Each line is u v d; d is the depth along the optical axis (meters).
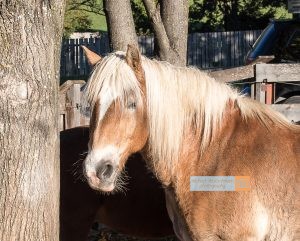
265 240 3.42
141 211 4.32
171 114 3.48
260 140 3.47
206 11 24.16
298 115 5.60
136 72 3.31
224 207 3.43
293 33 8.50
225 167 3.46
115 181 3.27
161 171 3.57
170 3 5.59
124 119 3.24
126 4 5.41
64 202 4.24
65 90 5.58
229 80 5.50
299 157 3.41
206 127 3.52
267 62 6.46
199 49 23.89
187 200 3.55
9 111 3.27
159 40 5.54
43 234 3.40
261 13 23.77
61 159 4.30
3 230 3.34
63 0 3.40
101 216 4.38
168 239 5.36
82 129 4.49
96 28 30.31
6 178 3.31
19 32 3.22
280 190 3.37
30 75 3.27
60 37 3.43
